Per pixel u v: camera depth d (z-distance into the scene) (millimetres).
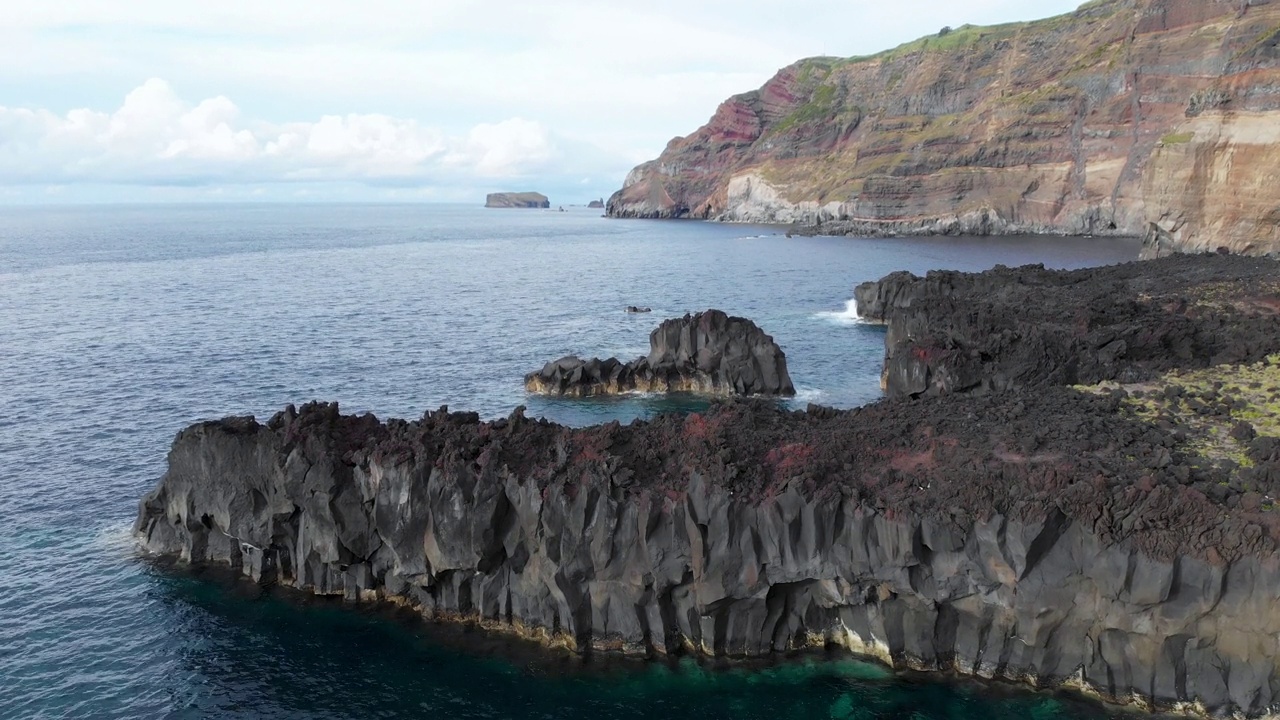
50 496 50500
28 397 70000
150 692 33562
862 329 102625
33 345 90375
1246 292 76688
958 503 33406
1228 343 58875
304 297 129875
